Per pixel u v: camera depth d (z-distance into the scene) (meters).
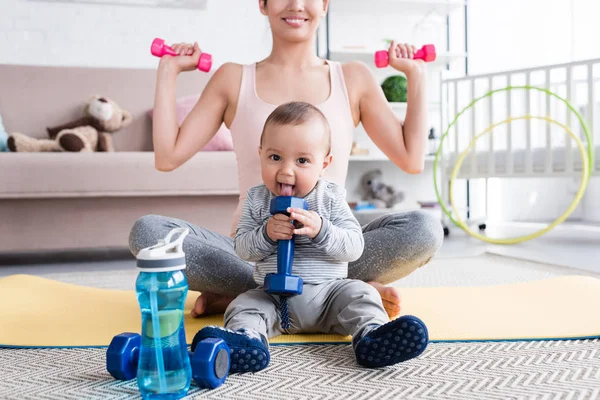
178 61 1.29
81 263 2.41
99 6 3.42
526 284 1.54
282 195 1.03
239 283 1.24
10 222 2.25
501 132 3.97
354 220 1.08
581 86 3.96
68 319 1.23
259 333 0.93
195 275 1.21
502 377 0.84
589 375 0.85
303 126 1.01
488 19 4.11
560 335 1.05
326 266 1.06
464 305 1.32
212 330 0.87
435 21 3.88
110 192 2.25
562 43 4.09
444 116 3.92
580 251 2.57
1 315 1.25
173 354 0.76
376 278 1.25
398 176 3.92
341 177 1.27
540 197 4.36
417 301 1.37
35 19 3.35
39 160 2.21
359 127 3.92
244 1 3.60
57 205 2.28
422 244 1.20
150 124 2.87
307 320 1.06
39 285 1.54
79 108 2.82
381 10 3.87
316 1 1.26
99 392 0.81
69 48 3.40
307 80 1.29
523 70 3.04
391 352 0.86
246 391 0.80
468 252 2.58
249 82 1.29
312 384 0.83
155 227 1.21
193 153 1.31
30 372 0.90
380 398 0.77
